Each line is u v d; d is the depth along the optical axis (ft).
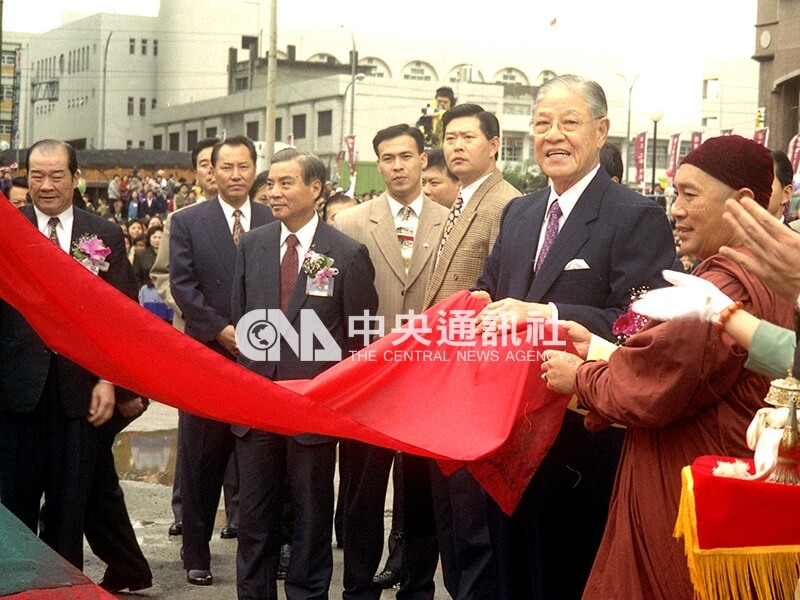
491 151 17.83
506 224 14.99
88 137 240.73
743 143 10.78
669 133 198.59
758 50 70.59
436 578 20.34
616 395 10.70
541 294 14.02
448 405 13.50
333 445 16.88
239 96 209.26
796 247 8.70
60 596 11.30
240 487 16.97
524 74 239.09
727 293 10.36
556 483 13.66
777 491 9.55
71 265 12.89
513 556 14.23
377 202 19.76
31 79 263.49
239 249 18.03
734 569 9.65
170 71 234.79
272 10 91.71
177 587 18.88
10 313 16.08
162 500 24.70
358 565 17.34
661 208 13.93
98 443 17.17
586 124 13.87
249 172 20.35
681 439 10.75
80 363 13.74
